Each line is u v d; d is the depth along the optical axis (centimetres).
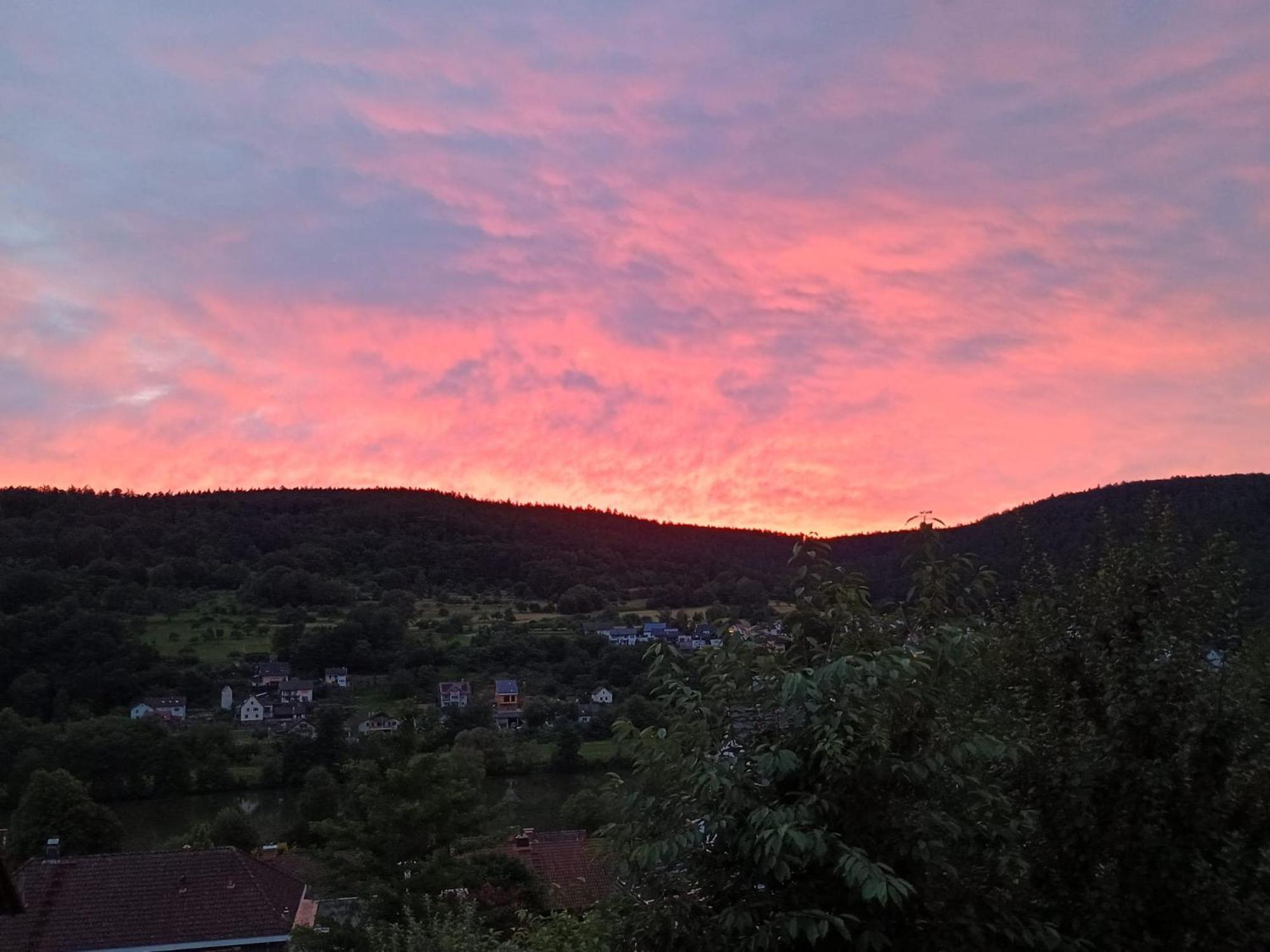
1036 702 552
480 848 1568
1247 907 438
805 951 401
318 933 1384
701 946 399
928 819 399
